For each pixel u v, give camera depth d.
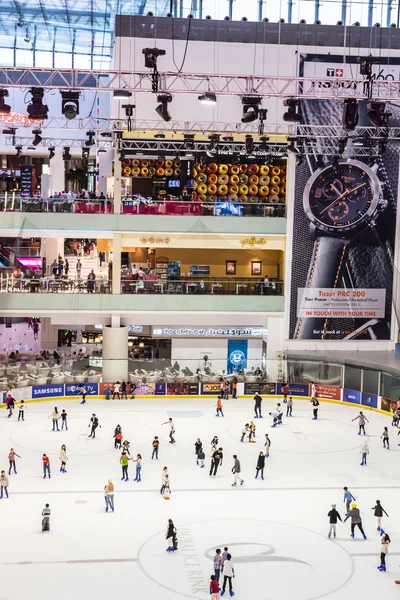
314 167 47.53
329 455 34.66
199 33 44.97
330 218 48.00
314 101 45.53
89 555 23.55
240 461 33.41
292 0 49.22
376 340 49.03
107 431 38.12
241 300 48.41
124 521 26.33
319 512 27.58
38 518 26.45
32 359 46.84
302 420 41.28
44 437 36.75
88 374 46.22
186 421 40.47
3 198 46.31
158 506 27.84
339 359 45.81
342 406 44.94
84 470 31.72
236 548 24.30
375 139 44.28
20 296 46.50
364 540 25.09
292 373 46.88
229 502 28.42
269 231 48.00
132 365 46.53
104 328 47.69
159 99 31.91
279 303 48.59
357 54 45.59
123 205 47.06
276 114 45.62
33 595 20.88
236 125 43.44
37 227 46.41
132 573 22.39
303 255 48.25
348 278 48.50
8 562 22.92
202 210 47.59
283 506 28.12
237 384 46.44
